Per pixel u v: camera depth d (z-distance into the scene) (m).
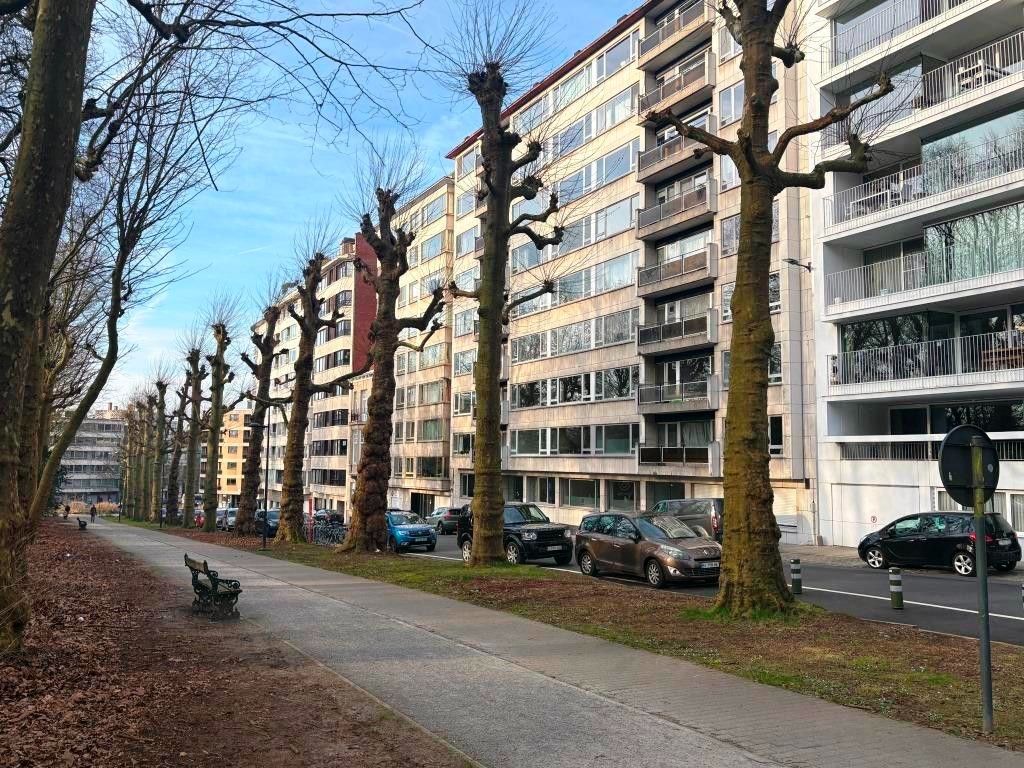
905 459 25.48
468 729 5.68
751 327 10.62
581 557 17.52
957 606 12.66
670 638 9.04
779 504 29.30
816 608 10.40
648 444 36.91
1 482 6.66
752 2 11.29
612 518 17.05
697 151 13.07
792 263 28.11
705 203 33.34
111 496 133.25
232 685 6.94
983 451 5.87
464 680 7.12
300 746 5.30
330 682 7.05
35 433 8.59
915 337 25.03
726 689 6.78
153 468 65.75
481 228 52.78
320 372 82.81
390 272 22.72
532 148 17.75
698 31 34.72
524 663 7.81
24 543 7.23
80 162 8.30
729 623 9.88
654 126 38.09
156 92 8.25
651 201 38.03
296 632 9.55
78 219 10.34
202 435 46.44
